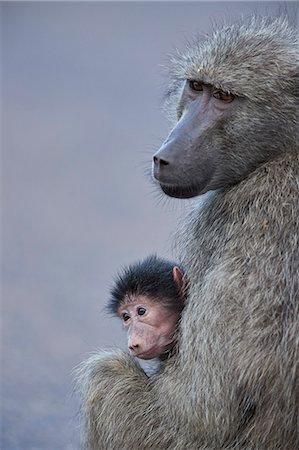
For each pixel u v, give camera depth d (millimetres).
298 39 11430
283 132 10953
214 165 11047
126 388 11375
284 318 10125
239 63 10992
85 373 11789
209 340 10305
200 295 10562
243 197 10766
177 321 11445
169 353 11469
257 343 10117
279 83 10930
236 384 10227
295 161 10773
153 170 11172
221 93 11055
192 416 10555
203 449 10641
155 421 11086
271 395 10219
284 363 10133
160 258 11961
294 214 10328
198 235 11234
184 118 11164
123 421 11234
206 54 11211
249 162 11039
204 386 10359
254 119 10938
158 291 11453
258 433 10359
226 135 11016
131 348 11469
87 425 11617
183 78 11602
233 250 10438
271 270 10195
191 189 11062
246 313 10164
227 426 10406
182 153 10969
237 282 10258
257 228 10414
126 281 11586
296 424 10266
